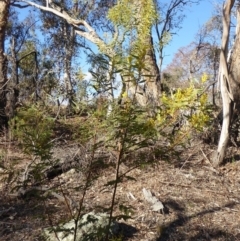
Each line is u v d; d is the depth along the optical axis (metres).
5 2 11.04
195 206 5.18
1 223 4.48
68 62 13.61
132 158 2.85
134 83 2.54
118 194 5.34
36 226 4.38
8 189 5.07
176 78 15.74
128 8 2.62
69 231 2.86
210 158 6.95
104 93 2.61
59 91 5.14
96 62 2.57
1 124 9.09
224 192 5.77
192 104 2.61
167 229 4.50
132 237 4.28
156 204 4.99
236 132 7.93
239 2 8.21
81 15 15.69
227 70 6.88
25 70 13.77
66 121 3.15
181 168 6.37
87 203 4.87
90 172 2.77
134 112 2.48
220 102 8.08
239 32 8.00
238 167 6.76
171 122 2.56
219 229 4.60
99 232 2.79
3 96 9.68
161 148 2.72
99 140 2.77
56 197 4.69
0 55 10.76
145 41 2.59
